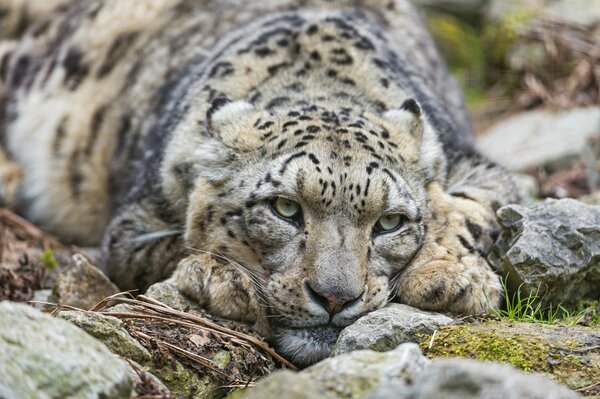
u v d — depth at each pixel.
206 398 9.32
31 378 7.34
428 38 16.22
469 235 11.38
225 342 9.78
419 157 11.20
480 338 9.47
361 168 10.30
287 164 10.36
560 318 11.05
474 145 15.25
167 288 10.58
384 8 15.41
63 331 7.82
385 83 12.34
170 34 15.21
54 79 16.14
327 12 13.92
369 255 10.37
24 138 16.09
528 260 10.79
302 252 10.20
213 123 11.22
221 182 10.95
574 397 6.51
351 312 10.00
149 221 12.18
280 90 11.93
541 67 21.59
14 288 12.67
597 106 19.89
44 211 15.74
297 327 10.23
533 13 22.50
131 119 14.63
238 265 10.66
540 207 11.35
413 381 6.97
